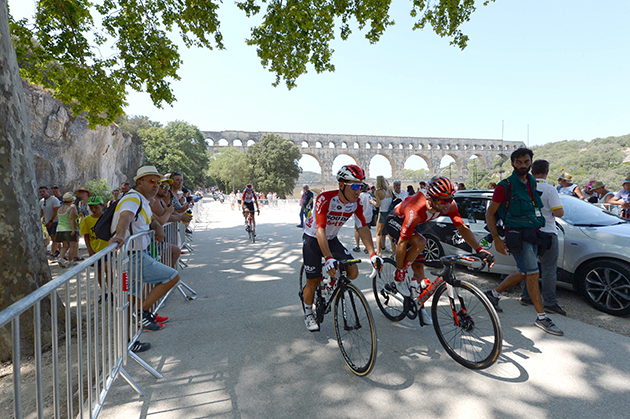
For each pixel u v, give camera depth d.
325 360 2.75
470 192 5.50
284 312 3.90
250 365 2.69
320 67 7.95
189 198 9.44
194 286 5.09
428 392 2.27
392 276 3.53
